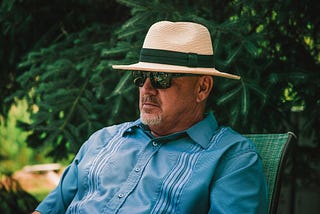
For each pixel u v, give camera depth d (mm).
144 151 2461
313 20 3395
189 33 2432
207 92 2494
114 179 2457
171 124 2469
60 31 4203
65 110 3543
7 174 5145
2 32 4188
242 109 2982
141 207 2318
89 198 2471
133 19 3232
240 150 2309
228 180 2230
